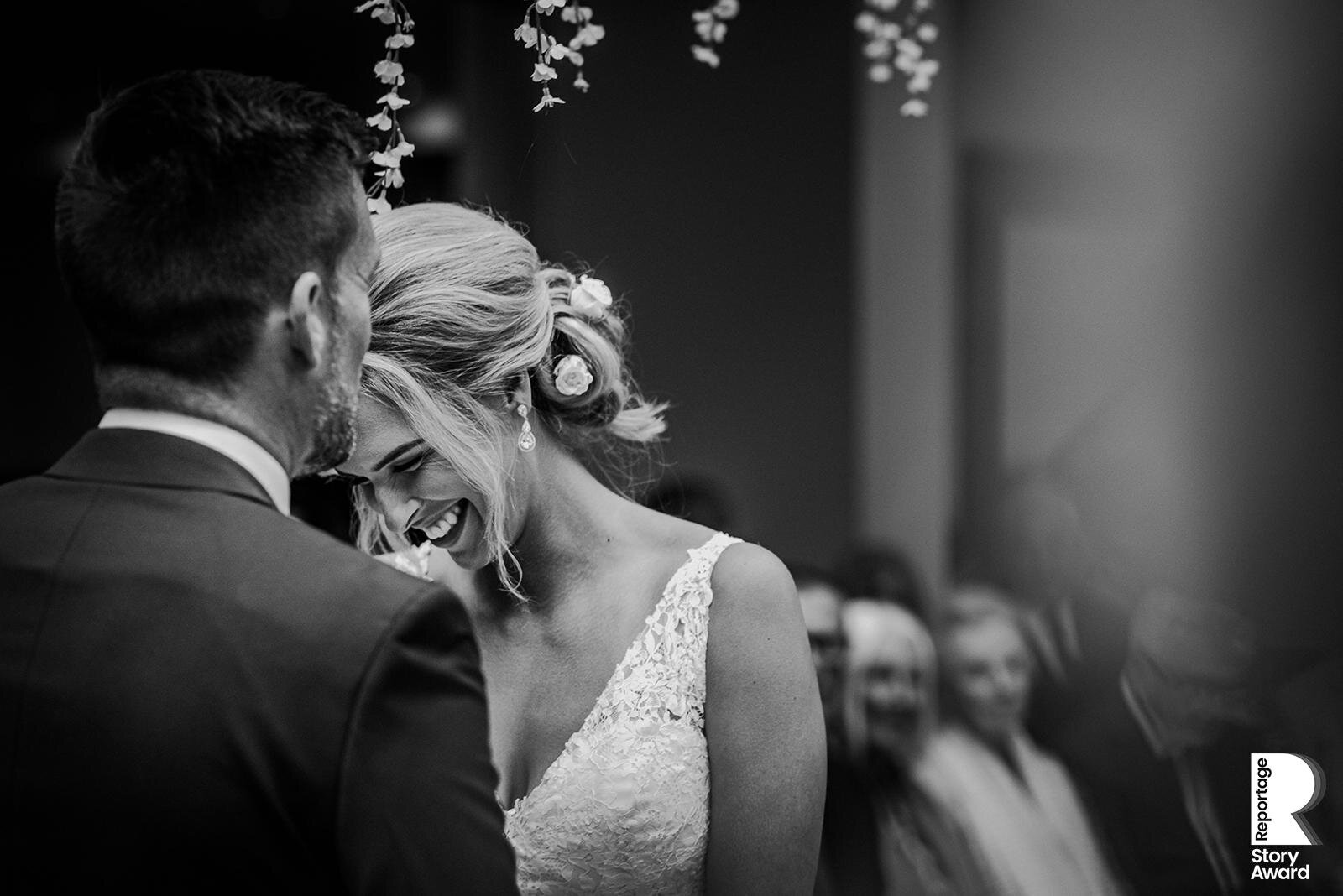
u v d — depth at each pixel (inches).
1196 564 171.8
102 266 44.3
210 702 41.5
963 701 125.2
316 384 46.4
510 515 62.3
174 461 45.0
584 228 169.3
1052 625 126.8
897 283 181.2
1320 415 172.7
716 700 62.9
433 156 161.0
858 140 181.6
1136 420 175.3
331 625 42.5
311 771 41.3
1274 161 175.0
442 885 41.6
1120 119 179.5
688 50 176.1
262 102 46.0
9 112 169.5
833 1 180.5
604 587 65.7
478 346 59.4
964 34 179.5
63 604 43.2
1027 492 136.3
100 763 41.3
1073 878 117.7
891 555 137.5
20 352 177.6
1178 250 177.5
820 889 116.1
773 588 63.6
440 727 42.9
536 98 163.8
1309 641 169.5
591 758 62.0
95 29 165.5
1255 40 175.9
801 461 183.5
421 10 158.7
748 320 181.8
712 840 62.5
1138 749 122.3
